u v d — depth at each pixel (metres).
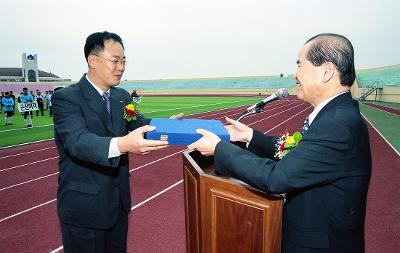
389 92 34.97
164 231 4.02
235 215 1.69
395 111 22.28
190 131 1.77
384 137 10.84
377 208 4.69
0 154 8.22
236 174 1.52
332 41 1.46
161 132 1.73
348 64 1.45
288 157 1.39
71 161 2.16
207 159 2.48
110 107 2.29
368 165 1.45
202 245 1.86
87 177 2.15
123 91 2.57
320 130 1.37
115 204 2.26
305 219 1.48
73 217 2.15
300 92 1.62
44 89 41.28
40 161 7.51
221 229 1.77
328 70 1.46
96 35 2.04
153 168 6.93
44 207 4.80
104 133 2.14
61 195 2.21
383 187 5.62
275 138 2.15
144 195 5.25
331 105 1.48
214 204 1.75
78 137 1.81
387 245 3.66
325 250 1.45
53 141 10.13
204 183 1.75
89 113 2.07
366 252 3.53
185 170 2.24
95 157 1.70
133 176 6.32
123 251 2.58
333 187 1.42
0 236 3.93
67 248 2.27
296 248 1.51
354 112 1.42
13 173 6.53
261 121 16.00
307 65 1.53
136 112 2.45
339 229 1.43
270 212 1.56
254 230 1.64
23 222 4.31
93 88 2.14
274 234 1.59
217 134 1.77
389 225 4.14
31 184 5.84
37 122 15.71
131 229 4.07
